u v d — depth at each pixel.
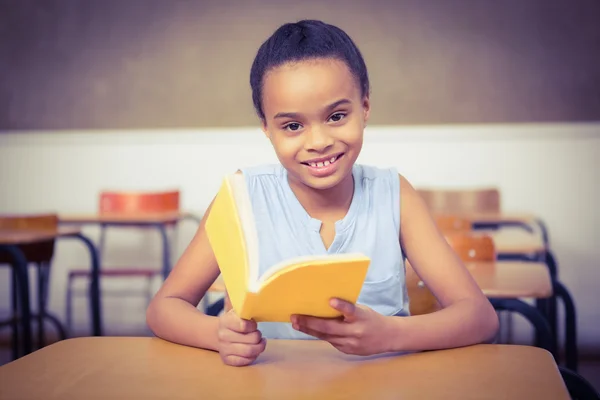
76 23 4.44
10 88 4.49
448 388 0.76
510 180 4.24
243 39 4.37
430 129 4.28
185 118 4.43
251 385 0.78
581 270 4.21
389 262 1.18
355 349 0.88
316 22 1.03
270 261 1.17
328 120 0.98
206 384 0.78
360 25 4.29
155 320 1.03
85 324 4.56
